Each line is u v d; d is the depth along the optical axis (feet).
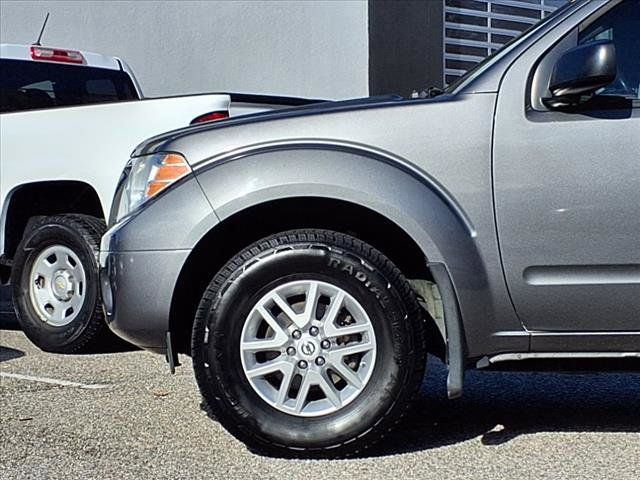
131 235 12.35
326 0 42.70
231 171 12.23
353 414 12.17
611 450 12.81
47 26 36.27
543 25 12.79
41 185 20.31
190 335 13.25
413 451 12.83
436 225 12.02
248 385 12.24
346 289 12.22
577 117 12.18
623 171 12.01
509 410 15.30
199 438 13.53
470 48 42.39
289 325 12.30
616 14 12.69
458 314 12.09
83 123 19.80
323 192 12.05
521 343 12.33
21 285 20.67
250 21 40.75
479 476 11.69
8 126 20.40
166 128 19.25
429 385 17.33
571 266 12.09
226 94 19.57
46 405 15.64
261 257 12.20
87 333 19.97
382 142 12.30
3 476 12.03
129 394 16.37
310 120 12.48
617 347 12.29
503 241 12.14
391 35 44.16
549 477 11.64
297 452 12.27
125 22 37.86
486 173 12.16
